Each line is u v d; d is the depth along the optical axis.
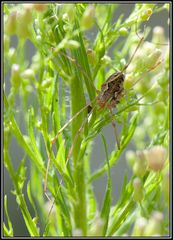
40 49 0.19
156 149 0.19
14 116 0.19
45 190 0.19
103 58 0.20
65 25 0.20
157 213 0.19
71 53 0.20
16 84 0.19
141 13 0.20
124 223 0.19
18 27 0.19
